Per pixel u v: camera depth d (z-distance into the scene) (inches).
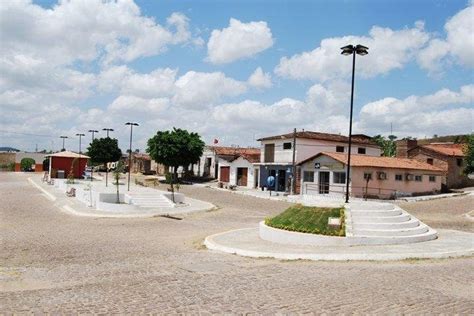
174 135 2356.1
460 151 2091.5
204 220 1075.3
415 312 319.0
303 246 641.0
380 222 709.3
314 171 1727.4
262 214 1202.6
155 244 726.5
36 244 711.7
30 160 3843.5
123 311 318.3
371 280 431.2
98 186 1764.3
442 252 579.8
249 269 495.5
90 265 528.7
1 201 1444.4
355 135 2287.2
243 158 2226.9
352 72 813.2
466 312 320.8
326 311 319.9
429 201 1514.5
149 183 2220.7
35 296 366.3
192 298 356.5
